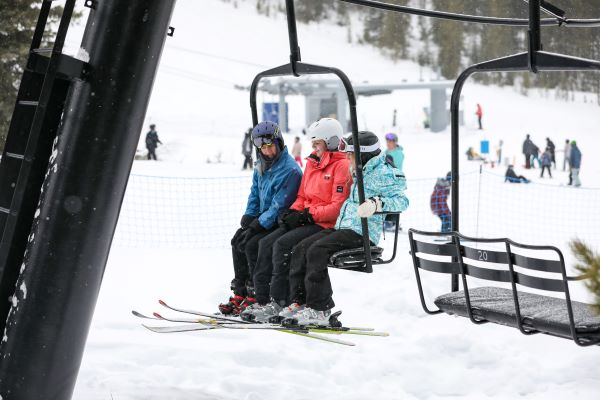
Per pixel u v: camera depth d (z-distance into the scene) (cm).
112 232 808
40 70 809
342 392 1024
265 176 1319
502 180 4559
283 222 1261
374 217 1215
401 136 9825
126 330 1302
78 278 781
